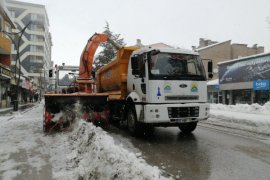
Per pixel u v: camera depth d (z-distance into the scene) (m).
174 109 8.40
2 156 6.69
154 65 8.44
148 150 7.31
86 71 12.30
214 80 39.12
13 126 12.52
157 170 4.00
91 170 5.01
